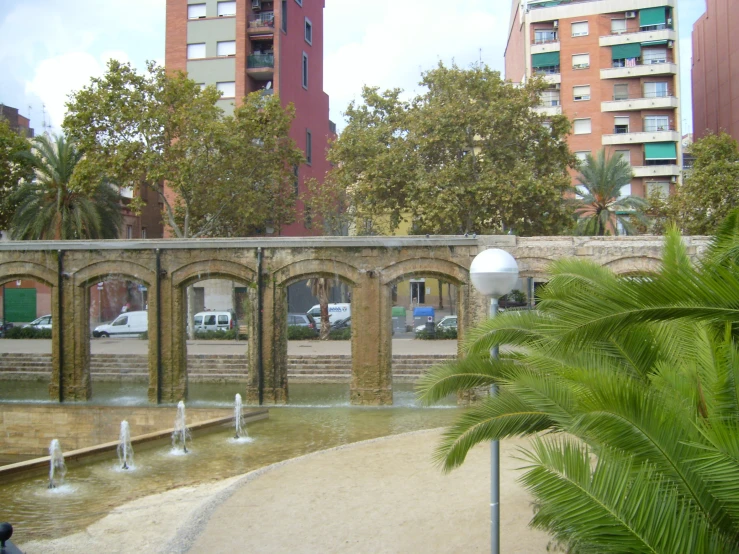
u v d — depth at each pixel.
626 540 5.58
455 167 39.00
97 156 37.78
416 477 14.45
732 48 54.56
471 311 24.59
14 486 15.73
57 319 26.94
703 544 5.56
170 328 26.30
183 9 52.28
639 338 8.66
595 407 6.48
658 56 59.19
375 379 25.33
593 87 59.59
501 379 9.29
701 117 62.34
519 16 65.81
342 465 15.79
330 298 63.34
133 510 13.80
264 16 52.22
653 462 6.23
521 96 39.91
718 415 6.51
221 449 19.00
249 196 41.50
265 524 11.95
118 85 37.94
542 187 37.78
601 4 59.75
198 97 39.25
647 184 58.34
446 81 40.22
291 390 31.06
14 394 30.41
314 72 59.16
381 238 24.95
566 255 24.34
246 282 25.94
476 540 10.58
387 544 10.75
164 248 26.19
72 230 45.00
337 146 43.81
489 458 15.73
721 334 7.65
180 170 37.84
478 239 24.59
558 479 6.05
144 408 22.92
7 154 46.19
